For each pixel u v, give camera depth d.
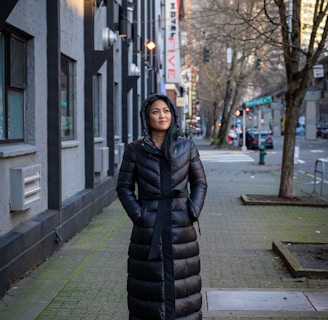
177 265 4.05
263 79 46.12
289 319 5.48
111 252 8.54
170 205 4.11
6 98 7.29
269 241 9.51
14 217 7.15
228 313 5.62
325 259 7.71
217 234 10.15
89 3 11.80
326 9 12.87
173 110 4.21
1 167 6.66
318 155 38.22
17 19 7.24
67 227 9.34
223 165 29.39
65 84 10.61
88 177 11.82
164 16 46.00
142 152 4.21
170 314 4.00
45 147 8.60
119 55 17.67
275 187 18.61
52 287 6.60
